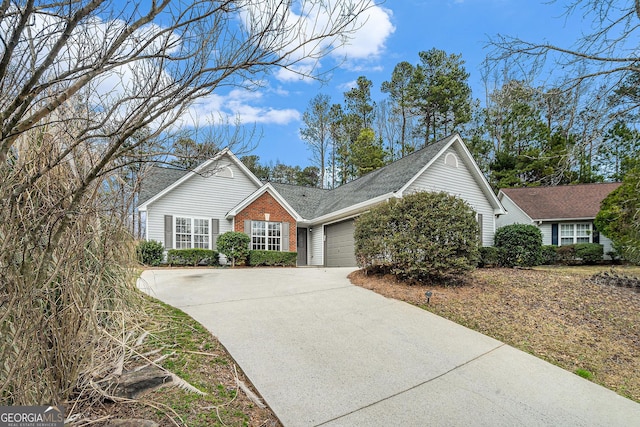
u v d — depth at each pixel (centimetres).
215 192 1465
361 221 863
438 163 1290
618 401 342
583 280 840
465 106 2688
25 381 195
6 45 148
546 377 383
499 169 2384
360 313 555
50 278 200
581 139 529
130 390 281
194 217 1406
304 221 1614
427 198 748
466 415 301
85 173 223
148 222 1307
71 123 225
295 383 338
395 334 477
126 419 249
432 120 2886
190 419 262
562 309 610
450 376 372
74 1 172
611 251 1591
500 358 423
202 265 1306
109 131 211
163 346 376
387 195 1139
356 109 3103
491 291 710
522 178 2275
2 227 182
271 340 432
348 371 368
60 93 177
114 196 251
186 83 193
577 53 511
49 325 218
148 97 190
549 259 1596
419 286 730
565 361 429
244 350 398
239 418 277
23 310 189
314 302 610
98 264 261
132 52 200
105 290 338
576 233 1731
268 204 1498
